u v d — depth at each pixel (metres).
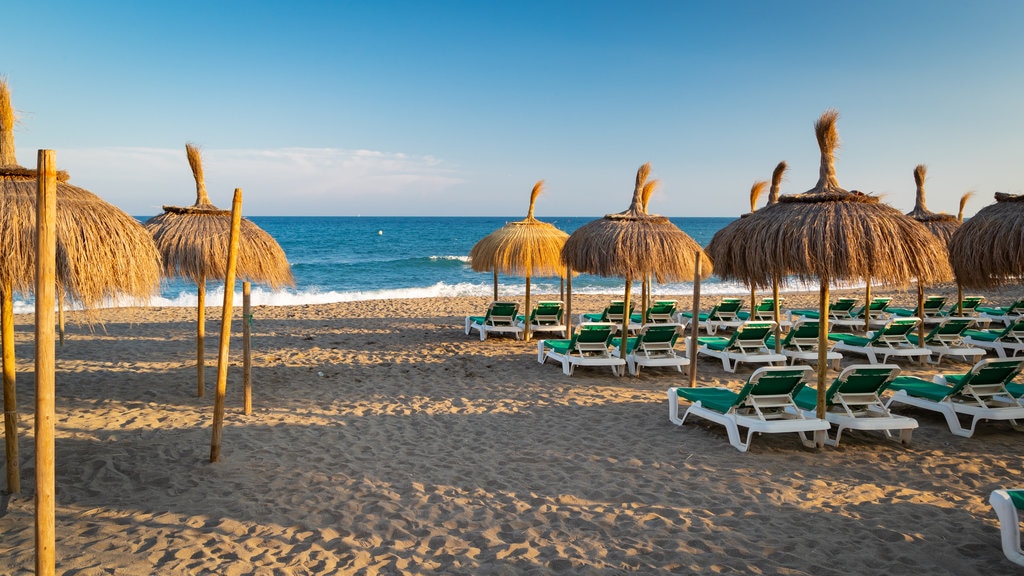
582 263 8.31
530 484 4.90
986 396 6.47
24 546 3.66
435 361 10.00
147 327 13.30
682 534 4.02
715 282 27.59
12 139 3.79
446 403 7.41
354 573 3.53
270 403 7.28
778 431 5.50
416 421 6.66
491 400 7.57
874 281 4.91
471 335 12.68
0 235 3.40
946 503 4.49
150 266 4.09
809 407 6.12
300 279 30.02
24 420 6.36
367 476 5.04
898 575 3.49
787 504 4.48
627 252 7.91
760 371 5.51
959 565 3.58
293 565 3.59
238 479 4.88
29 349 10.65
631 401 7.53
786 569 3.57
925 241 4.80
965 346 10.50
